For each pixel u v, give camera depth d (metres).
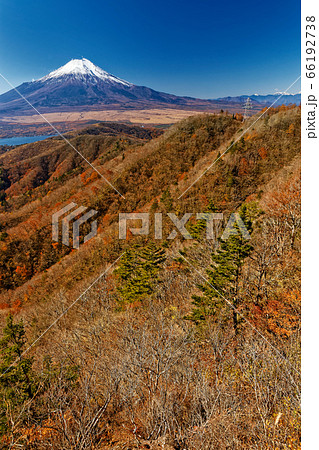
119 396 7.45
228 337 10.96
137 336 9.60
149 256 23.55
